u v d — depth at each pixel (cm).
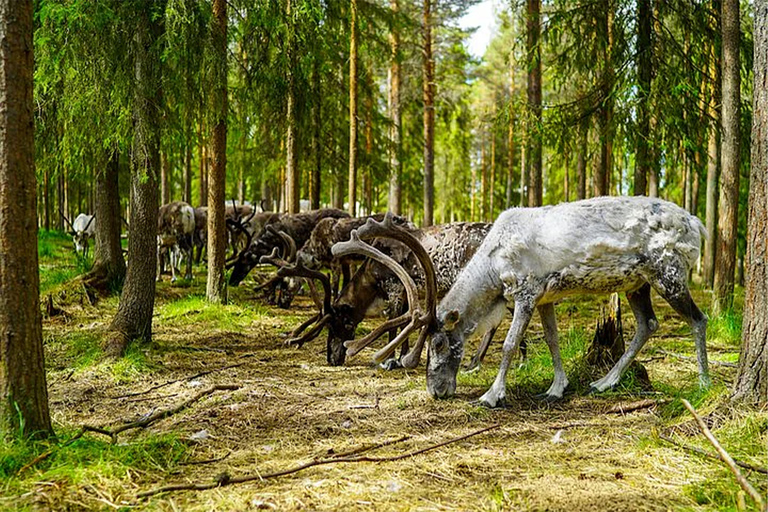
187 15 603
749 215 375
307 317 903
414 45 1645
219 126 889
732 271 838
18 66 328
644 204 460
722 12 837
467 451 364
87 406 465
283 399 485
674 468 325
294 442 381
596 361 528
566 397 481
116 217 984
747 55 934
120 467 321
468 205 3800
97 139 656
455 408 455
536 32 1009
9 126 327
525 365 586
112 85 600
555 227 460
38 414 343
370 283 616
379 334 474
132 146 627
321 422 424
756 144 369
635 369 508
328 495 297
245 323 832
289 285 972
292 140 1248
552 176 2623
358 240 478
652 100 879
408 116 2250
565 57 998
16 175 332
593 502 286
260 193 2345
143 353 613
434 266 616
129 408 459
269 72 833
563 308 977
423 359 650
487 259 477
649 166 938
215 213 903
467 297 481
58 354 633
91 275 958
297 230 1154
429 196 1655
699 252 461
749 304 373
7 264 334
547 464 340
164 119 620
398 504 287
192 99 638
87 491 295
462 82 2400
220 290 912
